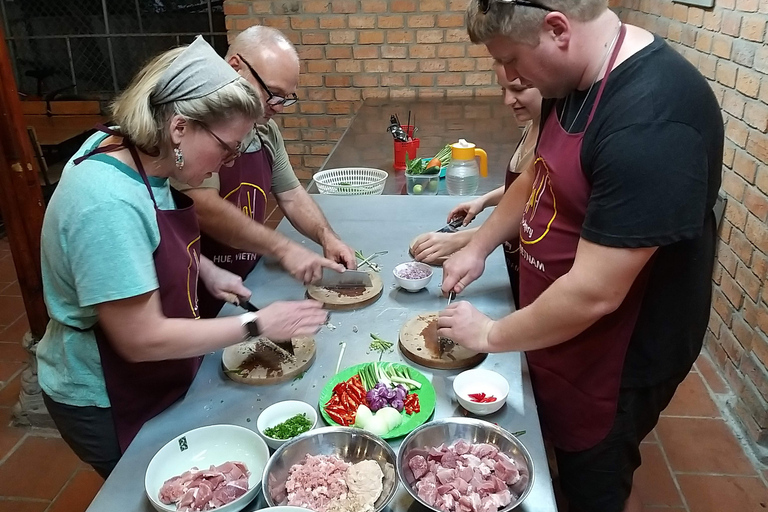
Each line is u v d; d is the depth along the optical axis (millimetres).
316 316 1249
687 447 2355
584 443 1413
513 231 1639
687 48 2854
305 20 4176
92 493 2221
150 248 1156
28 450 2412
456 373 1313
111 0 4879
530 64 1143
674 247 1229
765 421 2277
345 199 2254
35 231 2334
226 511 973
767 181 2227
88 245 1062
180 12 4863
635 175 1032
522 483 1013
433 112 3869
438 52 4184
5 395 2703
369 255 1846
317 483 1010
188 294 1289
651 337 1300
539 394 1446
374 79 4305
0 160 2283
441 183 2598
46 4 4941
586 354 1332
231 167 1808
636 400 1363
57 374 1287
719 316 2691
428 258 1776
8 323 3242
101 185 1077
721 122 1145
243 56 1646
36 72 5043
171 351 1146
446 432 1118
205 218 1634
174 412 1224
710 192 1190
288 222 2115
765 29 2178
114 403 1264
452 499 968
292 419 1168
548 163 1280
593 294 1108
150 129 1098
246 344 1391
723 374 2652
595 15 1093
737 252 2488
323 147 4527
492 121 3619
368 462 1044
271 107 1713
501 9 1083
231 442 1132
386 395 1205
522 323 1223
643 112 1043
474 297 1606
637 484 2207
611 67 1113
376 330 1475
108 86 5125
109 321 1113
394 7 4090
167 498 1003
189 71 1085
